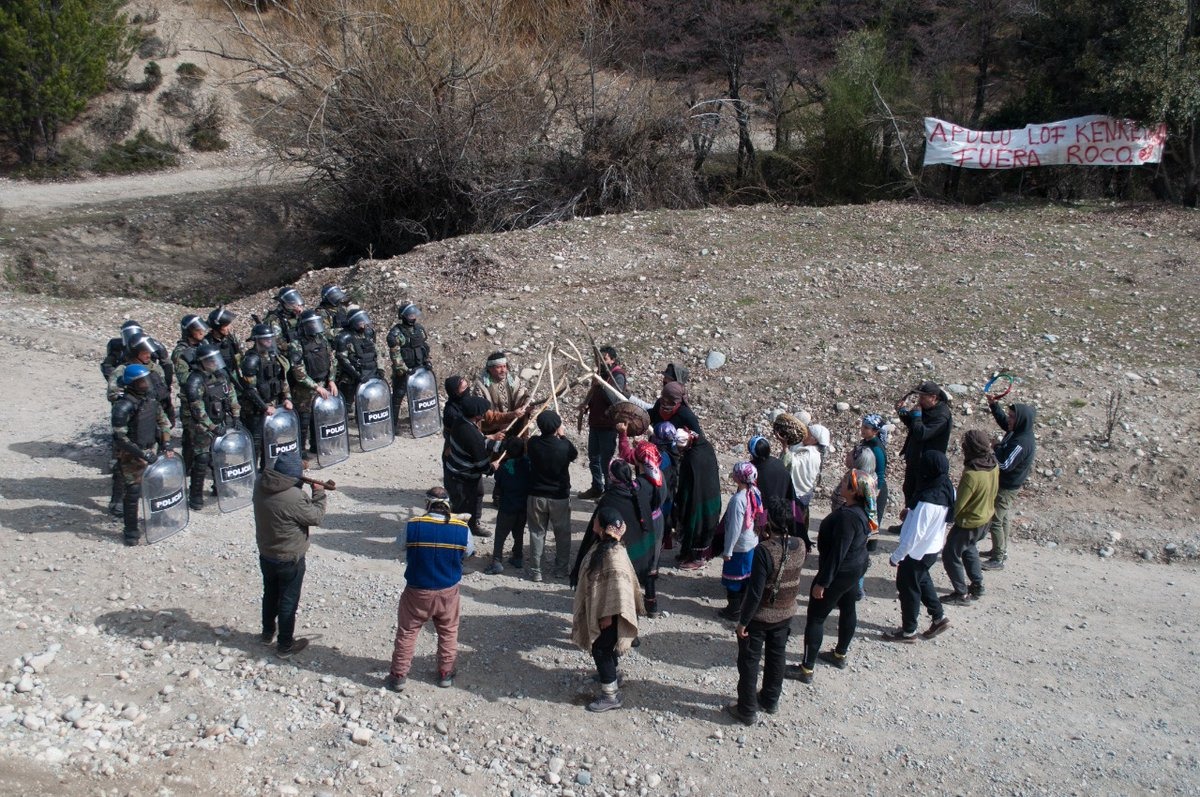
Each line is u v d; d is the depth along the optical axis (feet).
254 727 20.47
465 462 29.17
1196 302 46.62
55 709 20.61
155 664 22.59
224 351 32.99
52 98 103.86
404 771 19.40
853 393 39.65
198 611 25.05
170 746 19.69
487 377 33.58
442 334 47.78
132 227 83.61
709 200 81.61
